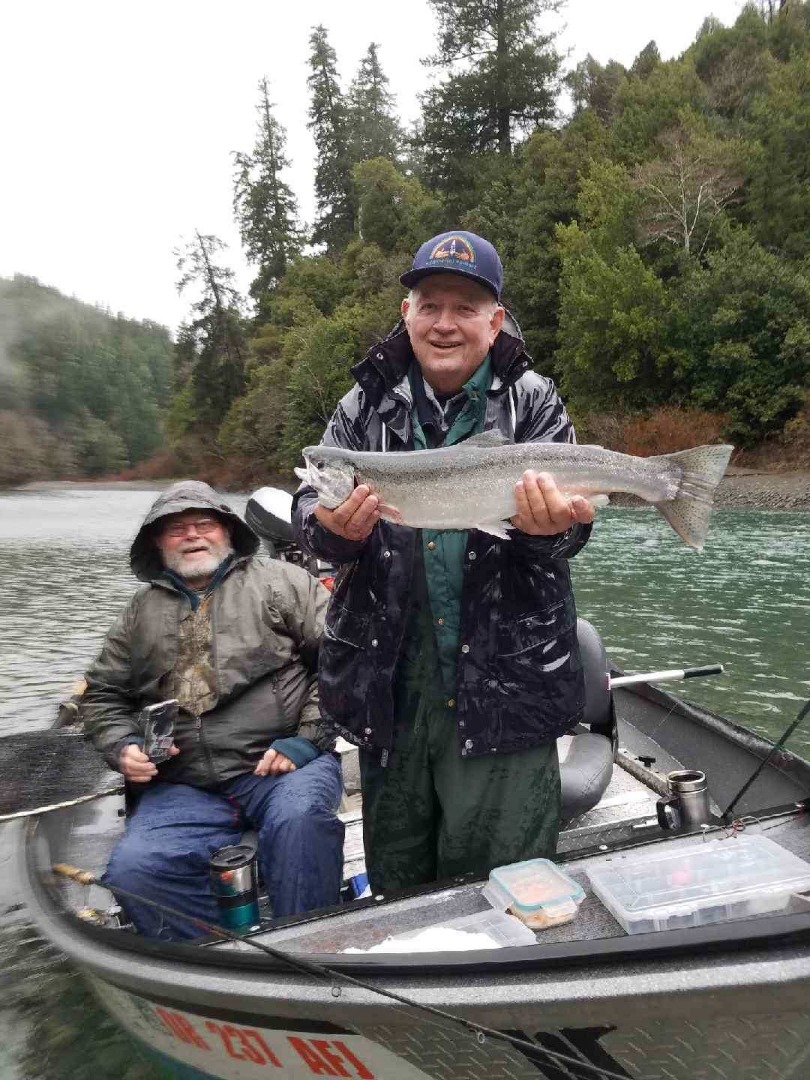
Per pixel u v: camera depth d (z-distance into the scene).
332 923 2.48
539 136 54.09
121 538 25.44
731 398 35.00
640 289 37.00
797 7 67.81
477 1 62.97
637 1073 2.04
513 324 2.75
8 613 13.27
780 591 12.34
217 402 71.25
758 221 41.47
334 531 2.41
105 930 2.66
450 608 2.55
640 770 4.27
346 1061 2.24
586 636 4.09
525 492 2.29
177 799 3.37
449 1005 2.02
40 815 3.93
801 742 6.32
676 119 49.25
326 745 3.47
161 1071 2.86
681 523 2.62
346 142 82.00
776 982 1.84
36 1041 3.15
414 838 2.74
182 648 3.51
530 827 2.63
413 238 63.06
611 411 38.56
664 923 2.24
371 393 2.70
